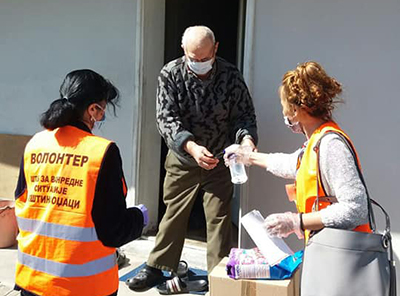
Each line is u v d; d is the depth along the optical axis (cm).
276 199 328
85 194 162
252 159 243
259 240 215
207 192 305
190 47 268
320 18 307
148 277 322
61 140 170
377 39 295
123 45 386
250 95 325
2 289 322
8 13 430
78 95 171
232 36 516
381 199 303
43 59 421
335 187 172
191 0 464
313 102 181
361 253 170
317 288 174
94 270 167
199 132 293
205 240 402
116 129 397
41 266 167
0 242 399
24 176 176
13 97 440
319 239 176
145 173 396
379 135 300
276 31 319
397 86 293
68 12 404
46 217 166
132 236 171
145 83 382
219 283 225
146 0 373
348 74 304
